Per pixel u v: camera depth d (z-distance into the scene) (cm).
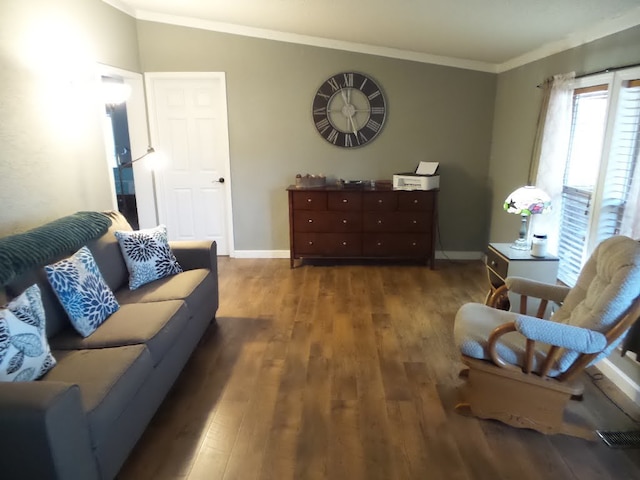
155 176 476
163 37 436
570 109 305
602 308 189
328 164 472
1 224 255
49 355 182
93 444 157
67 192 318
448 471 187
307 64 445
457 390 244
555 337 186
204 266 317
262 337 306
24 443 134
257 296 382
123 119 591
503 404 212
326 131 461
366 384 249
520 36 319
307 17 355
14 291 200
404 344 295
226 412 226
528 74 379
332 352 285
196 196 486
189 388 246
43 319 185
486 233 480
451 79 450
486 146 467
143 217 482
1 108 254
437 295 383
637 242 199
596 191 272
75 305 214
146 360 200
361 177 475
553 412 205
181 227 494
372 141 466
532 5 244
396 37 382
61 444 138
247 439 206
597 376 255
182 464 191
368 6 292
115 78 429
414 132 464
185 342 257
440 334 309
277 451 198
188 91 457
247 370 264
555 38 317
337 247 451
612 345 190
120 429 177
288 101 455
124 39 406
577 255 302
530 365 200
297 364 271
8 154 260
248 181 476
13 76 264
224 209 491
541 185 323
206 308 303
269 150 468
